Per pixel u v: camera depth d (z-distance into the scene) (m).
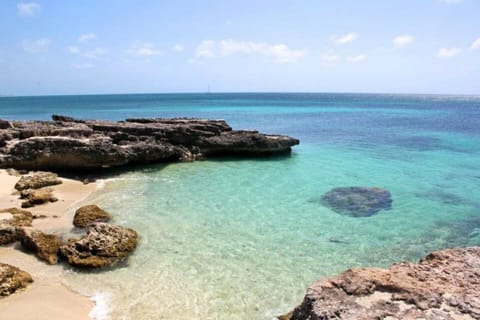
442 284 7.33
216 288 11.20
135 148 27.06
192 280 11.60
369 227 16.48
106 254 12.52
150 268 12.25
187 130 31.03
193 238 14.77
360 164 29.44
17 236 13.65
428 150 36.06
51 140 23.50
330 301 6.81
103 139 25.38
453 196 21.17
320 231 15.91
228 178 24.41
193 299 10.59
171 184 22.64
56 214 16.64
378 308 6.58
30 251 12.99
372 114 88.31
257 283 11.56
